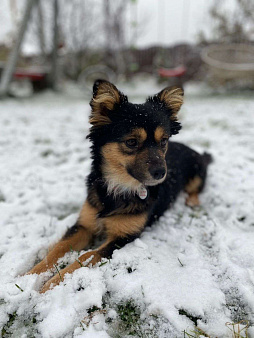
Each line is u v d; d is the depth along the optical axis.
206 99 2.03
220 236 0.49
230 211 0.58
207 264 0.42
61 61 2.62
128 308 0.35
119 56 2.82
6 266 0.41
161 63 2.75
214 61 2.05
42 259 0.45
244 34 2.38
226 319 0.34
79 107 1.75
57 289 0.36
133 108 0.46
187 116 1.48
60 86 2.46
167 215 0.57
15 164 0.81
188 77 2.67
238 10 2.35
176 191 0.61
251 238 0.48
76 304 0.34
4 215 0.55
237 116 1.41
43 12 2.35
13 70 1.92
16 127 1.20
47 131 1.17
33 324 0.33
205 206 0.62
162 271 0.40
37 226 0.52
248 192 0.65
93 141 0.49
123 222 0.46
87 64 2.82
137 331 0.32
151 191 0.50
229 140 1.03
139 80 2.99
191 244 0.47
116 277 0.38
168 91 0.52
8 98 1.93
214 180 0.72
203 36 2.63
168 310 0.33
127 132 0.45
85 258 0.42
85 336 0.31
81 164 0.82
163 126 0.47
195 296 0.35
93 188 0.51
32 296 0.35
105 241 0.51
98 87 0.45
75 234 0.48
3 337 0.32
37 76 2.18
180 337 0.31
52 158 0.87
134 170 0.45
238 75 1.97
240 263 0.42
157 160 0.43
